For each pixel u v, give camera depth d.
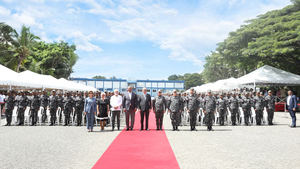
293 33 29.47
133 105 12.50
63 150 7.43
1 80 16.72
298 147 7.96
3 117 19.03
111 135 10.62
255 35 36.66
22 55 44.56
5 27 42.19
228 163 5.96
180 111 12.86
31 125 14.49
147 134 10.98
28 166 5.63
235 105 15.40
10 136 10.13
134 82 82.88
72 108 14.60
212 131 12.14
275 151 7.34
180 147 7.95
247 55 33.59
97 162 6.04
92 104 11.91
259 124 15.45
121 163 5.97
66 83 28.22
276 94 33.53
